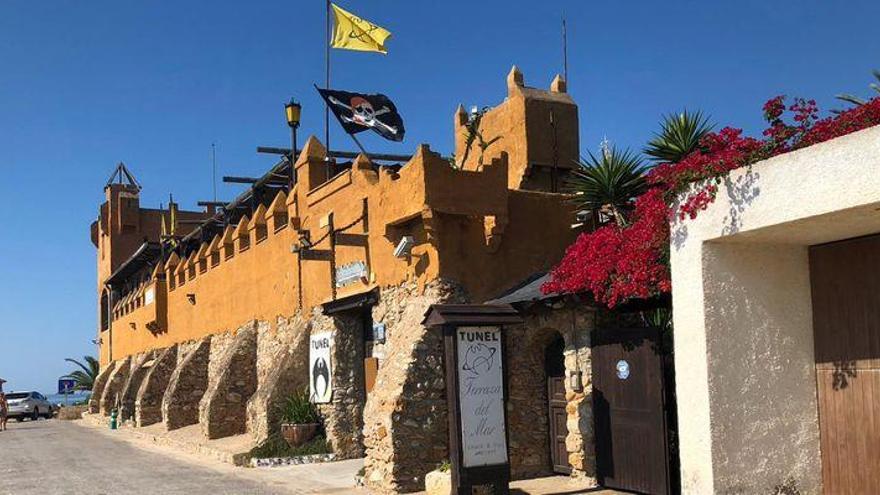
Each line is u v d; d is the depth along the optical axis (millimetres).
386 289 15180
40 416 46438
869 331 7871
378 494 12828
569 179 15391
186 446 22109
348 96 18031
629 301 11344
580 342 12047
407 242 14047
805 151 7168
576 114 16781
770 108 8312
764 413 8125
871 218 7172
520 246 14211
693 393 8086
